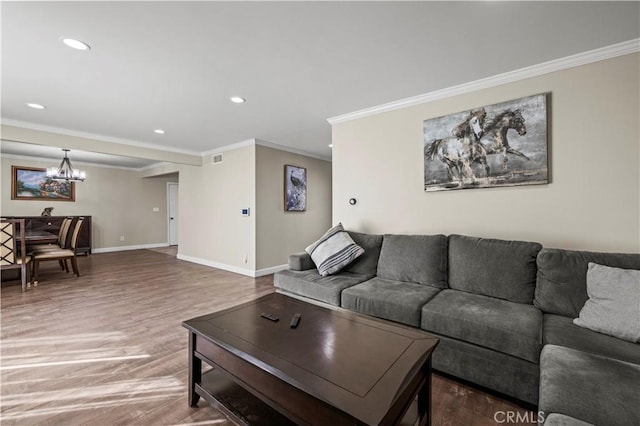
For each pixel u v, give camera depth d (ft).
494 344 5.35
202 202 18.85
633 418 2.99
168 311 10.02
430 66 7.55
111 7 5.29
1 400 5.37
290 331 4.90
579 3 5.22
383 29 6.01
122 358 6.89
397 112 10.04
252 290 12.69
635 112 6.39
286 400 3.88
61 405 5.25
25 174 19.77
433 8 5.37
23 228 12.24
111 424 4.83
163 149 16.90
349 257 9.23
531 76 7.57
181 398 5.50
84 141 13.76
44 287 12.95
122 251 24.08
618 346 4.49
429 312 6.17
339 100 9.85
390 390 3.34
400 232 9.97
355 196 11.14
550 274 6.15
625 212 6.49
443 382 6.03
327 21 5.75
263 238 15.78
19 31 6.00
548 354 4.30
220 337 4.65
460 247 7.71
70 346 7.45
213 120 11.96
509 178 7.84
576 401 3.26
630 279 5.03
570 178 7.09
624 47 6.42
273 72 7.88
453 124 8.77
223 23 5.79
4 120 11.51
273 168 16.33
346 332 4.88
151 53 6.90
